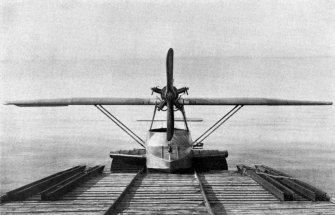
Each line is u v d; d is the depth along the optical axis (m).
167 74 11.34
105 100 13.88
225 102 13.61
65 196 9.29
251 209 8.12
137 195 9.32
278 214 7.73
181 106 13.24
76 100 13.92
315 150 23.20
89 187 10.34
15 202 8.71
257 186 10.51
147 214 7.70
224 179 11.59
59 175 11.34
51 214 7.73
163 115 51.22
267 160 19.83
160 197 9.12
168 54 10.83
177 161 12.16
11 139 29.70
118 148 24.91
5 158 20.78
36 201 8.79
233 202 8.73
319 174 16.31
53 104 14.02
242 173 12.70
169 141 12.70
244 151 23.08
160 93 12.30
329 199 8.89
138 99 13.81
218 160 14.34
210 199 9.00
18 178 15.81
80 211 7.93
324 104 14.20
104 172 13.38
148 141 13.14
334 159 19.91
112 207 7.81
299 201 8.83
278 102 13.84
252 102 13.72
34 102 13.99
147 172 12.76
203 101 13.52
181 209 8.05
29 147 25.28
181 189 10.00
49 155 21.95
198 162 14.13
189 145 12.98
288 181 10.61
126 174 12.59
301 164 18.73
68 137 30.98
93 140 29.16
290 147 24.77
